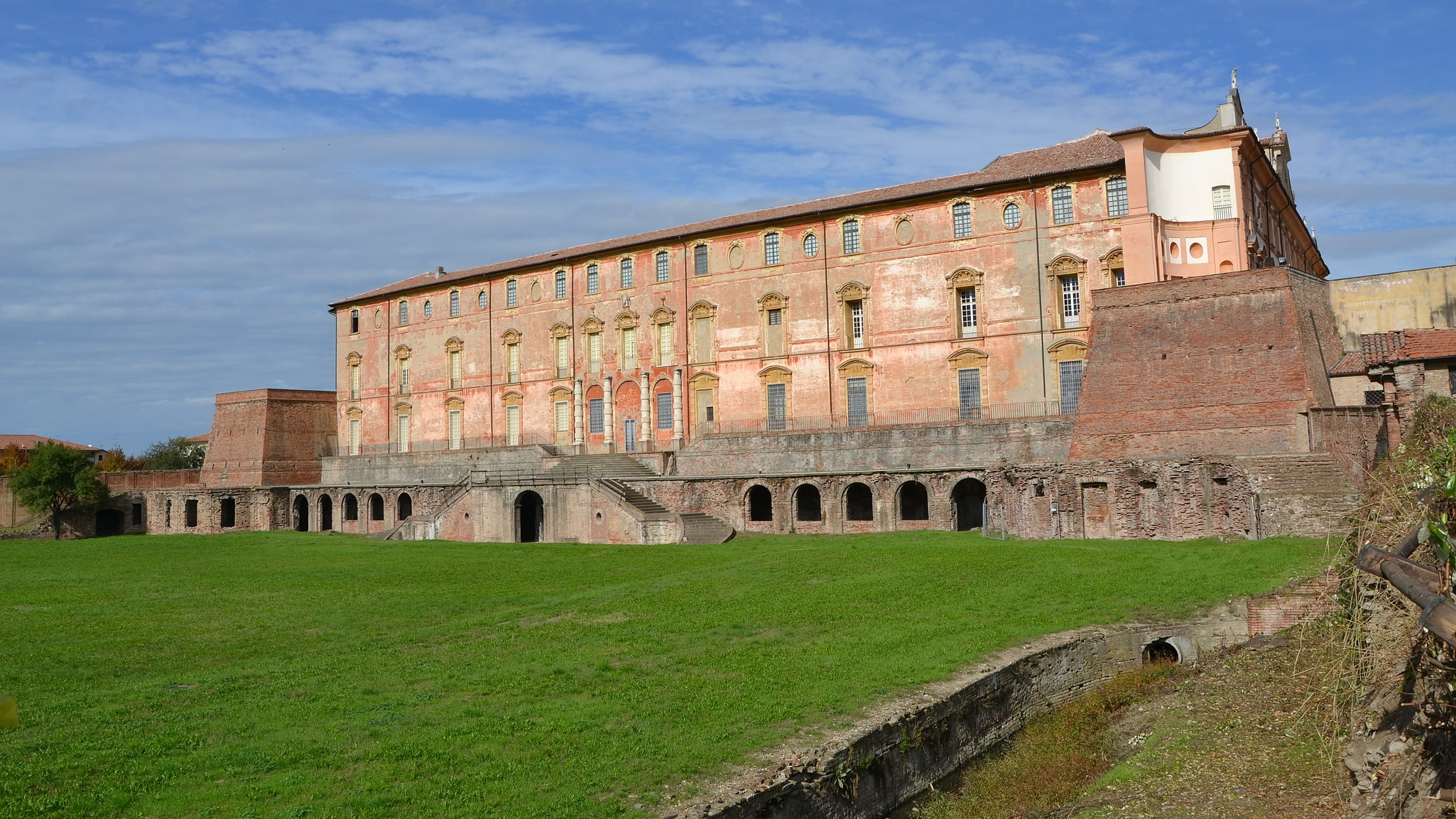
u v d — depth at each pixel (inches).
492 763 810.2
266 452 4104.3
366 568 2181.3
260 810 714.2
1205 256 2390.5
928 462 2596.0
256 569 2231.8
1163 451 2058.3
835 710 940.6
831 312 2955.2
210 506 3964.1
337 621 1510.8
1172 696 1082.1
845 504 2485.2
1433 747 589.3
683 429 3221.0
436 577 1984.5
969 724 1013.8
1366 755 663.8
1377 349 2100.1
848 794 840.9
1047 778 927.7
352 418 4269.2
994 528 2129.7
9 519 4256.9
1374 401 2086.6
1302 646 966.4
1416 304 2212.1
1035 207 2645.2
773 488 2568.9
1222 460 1859.0
